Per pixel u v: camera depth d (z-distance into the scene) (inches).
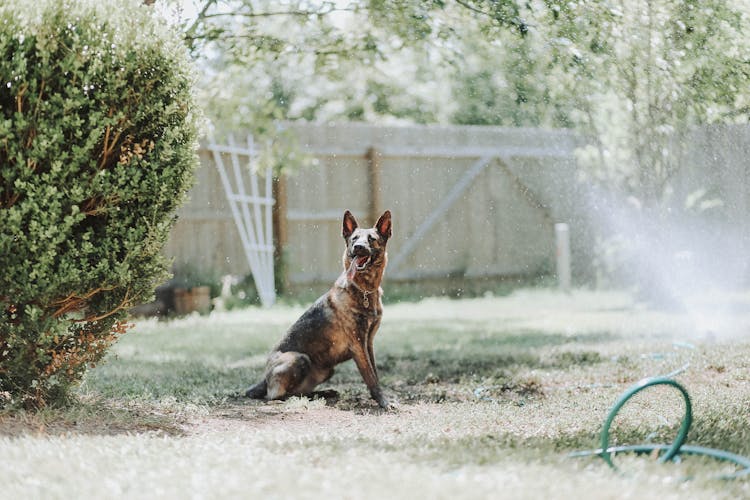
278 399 249.9
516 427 206.7
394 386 283.0
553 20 331.3
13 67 192.9
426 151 658.2
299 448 167.0
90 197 203.2
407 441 177.8
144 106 206.7
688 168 538.9
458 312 554.6
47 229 195.2
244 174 598.9
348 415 229.8
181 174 215.9
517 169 683.4
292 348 254.8
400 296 637.3
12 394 205.2
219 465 148.6
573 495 124.8
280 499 122.6
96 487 134.3
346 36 403.2
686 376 272.7
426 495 122.4
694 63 351.6
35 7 195.9
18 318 204.2
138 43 207.3
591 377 284.5
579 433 191.5
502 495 122.9
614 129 526.6
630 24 345.4
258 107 470.9
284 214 611.8
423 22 365.7
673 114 444.8
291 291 616.7
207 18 378.9
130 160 206.7
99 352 214.8
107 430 193.9
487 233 678.5
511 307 573.0
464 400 253.8
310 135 629.6
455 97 864.9
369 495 122.6
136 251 205.6
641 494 127.3
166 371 305.0
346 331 246.2
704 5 339.0
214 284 575.8
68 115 197.5
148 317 538.9
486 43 390.6
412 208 658.2
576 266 684.7
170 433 197.3
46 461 151.7
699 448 161.3
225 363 335.3
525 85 467.2
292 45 400.5
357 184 644.7
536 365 316.2
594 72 373.4
